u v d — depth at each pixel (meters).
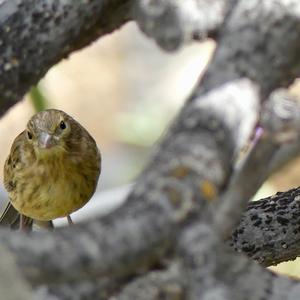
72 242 1.76
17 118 7.33
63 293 2.07
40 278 1.75
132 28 7.84
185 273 1.95
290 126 2.09
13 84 2.67
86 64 7.80
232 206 2.01
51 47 2.67
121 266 1.78
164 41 2.29
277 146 2.07
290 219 3.34
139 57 7.85
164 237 1.83
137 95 7.68
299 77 2.63
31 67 2.68
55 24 2.64
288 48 2.17
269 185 5.56
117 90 7.71
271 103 2.16
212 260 1.89
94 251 1.76
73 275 1.76
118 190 5.15
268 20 2.19
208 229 1.88
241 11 2.22
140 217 1.82
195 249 1.86
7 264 1.70
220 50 2.16
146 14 2.30
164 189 1.88
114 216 1.83
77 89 7.72
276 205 3.38
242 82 2.08
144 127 6.07
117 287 2.05
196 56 7.78
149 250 1.80
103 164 6.61
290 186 6.24
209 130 1.98
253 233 3.34
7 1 2.66
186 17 2.27
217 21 2.28
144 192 1.89
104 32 2.77
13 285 1.68
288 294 2.17
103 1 2.65
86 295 2.06
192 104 2.04
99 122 7.55
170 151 1.96
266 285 2.17
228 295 1.96
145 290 2.02
